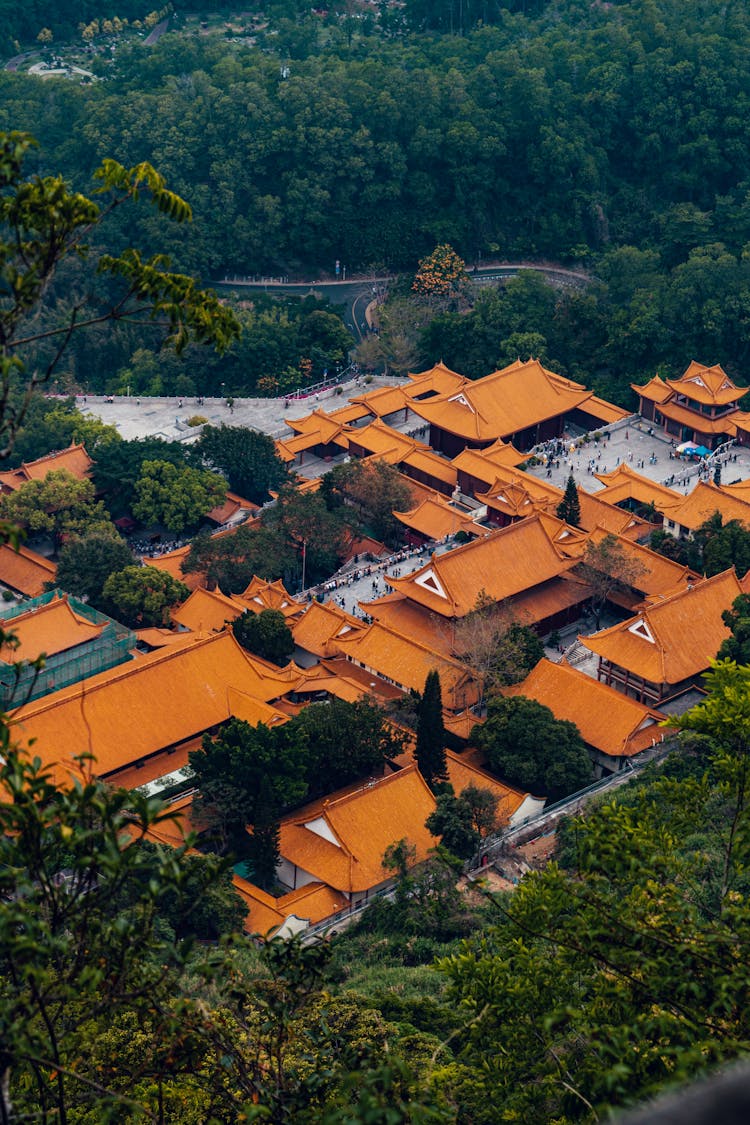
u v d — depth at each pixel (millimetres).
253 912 112688
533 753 128875
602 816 51094
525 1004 48281
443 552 178125
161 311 41281
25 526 183625
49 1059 35344
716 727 51031
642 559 161000
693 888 52688
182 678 136375
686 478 196250
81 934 36844
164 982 40719
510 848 121062
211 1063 52062
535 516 160750
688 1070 35781
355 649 149250
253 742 120438
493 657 142125
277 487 199250
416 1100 47875
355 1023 69750
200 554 171750
